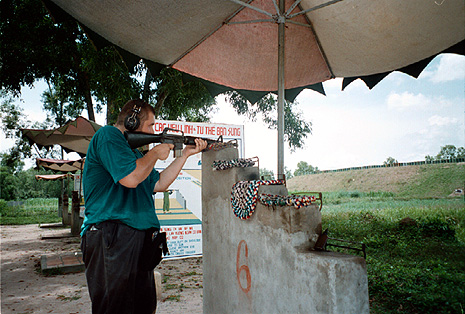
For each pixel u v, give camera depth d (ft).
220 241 10.84
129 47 14.71
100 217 6.93
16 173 190.60
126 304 6.89
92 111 48.24
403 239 15.20
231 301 10.09
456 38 13.29
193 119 52.08
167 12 12.78
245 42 16.19
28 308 15.24
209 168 11.71
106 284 6.72
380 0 12.52
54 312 14.52
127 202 7.19
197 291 16.72
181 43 15.02
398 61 15.34
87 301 16.10
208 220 11.78
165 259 24.14
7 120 76.64
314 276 6.58
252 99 18.79
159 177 8.70
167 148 7.54
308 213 7.50
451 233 14.42
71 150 34.09
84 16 12.53
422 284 9.65
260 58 16.93
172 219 24.32
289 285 7.37
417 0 11.87
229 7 13.58
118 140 7.09
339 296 6.14
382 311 8.67
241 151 25.94
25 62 42.19
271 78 17.81
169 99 46.50
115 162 6.72
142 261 7.22
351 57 15.99
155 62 16.16
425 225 15.96
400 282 10.26
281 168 13.20
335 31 14.90
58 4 11.92
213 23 14.39
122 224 7.00
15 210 106.83
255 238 8.78
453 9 11.78
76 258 25.93
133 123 7.53
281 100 13.41
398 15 12.73
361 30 14.10
